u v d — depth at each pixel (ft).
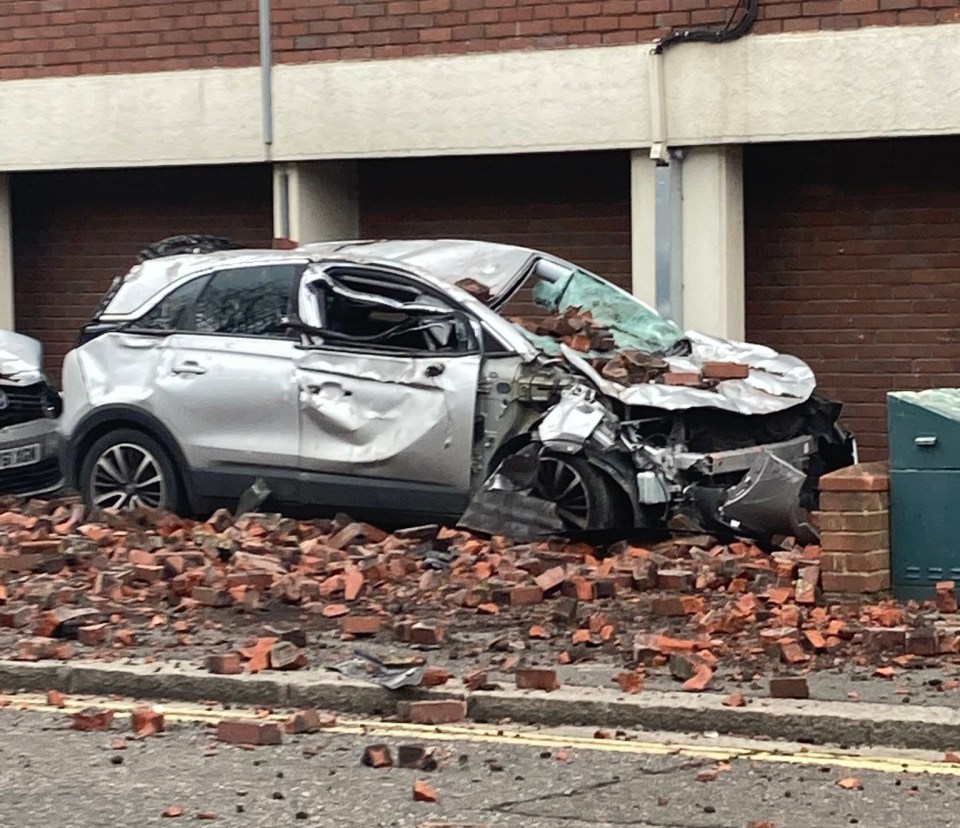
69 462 38.50
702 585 30.58
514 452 34.78
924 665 25.50
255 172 49.39
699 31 43.06
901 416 29.63
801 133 42.55
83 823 19.17
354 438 35.58
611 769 21.35
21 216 52.01
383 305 35.78
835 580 29.37
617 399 33.78
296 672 25.46
